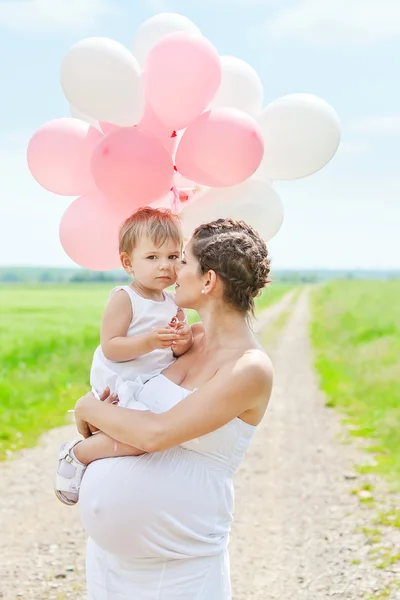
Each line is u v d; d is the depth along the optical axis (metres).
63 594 4.84
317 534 5.86
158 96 3.08
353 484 7.12
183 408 2.56
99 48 2.96
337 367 15.20
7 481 7.28
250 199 3.27
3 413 10.05
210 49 3.08
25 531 5.94
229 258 2.64
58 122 3.29
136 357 2.85
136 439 2.57
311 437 9.15
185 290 2.73
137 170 2.98
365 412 10.41
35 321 28.02
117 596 2.73
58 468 2.87
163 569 2.66
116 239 3.25
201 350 2.82
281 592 4.88
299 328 26.36
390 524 5.97
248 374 2.57
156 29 3.42
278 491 7.01
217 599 2.72
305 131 3.30
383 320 26.22
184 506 2.62
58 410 10.67
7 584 4.95
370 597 4.73
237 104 3.38
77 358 16.17
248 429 2.69
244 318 2.75
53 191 3.36
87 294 54.88
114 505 2.63
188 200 3.44
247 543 5.73
